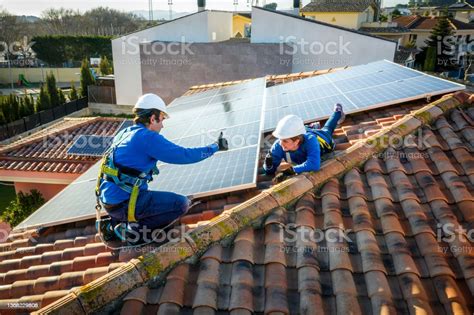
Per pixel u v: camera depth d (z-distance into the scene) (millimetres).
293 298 3203
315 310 3025
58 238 5047
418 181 4410
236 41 31656
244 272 3373
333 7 47844
